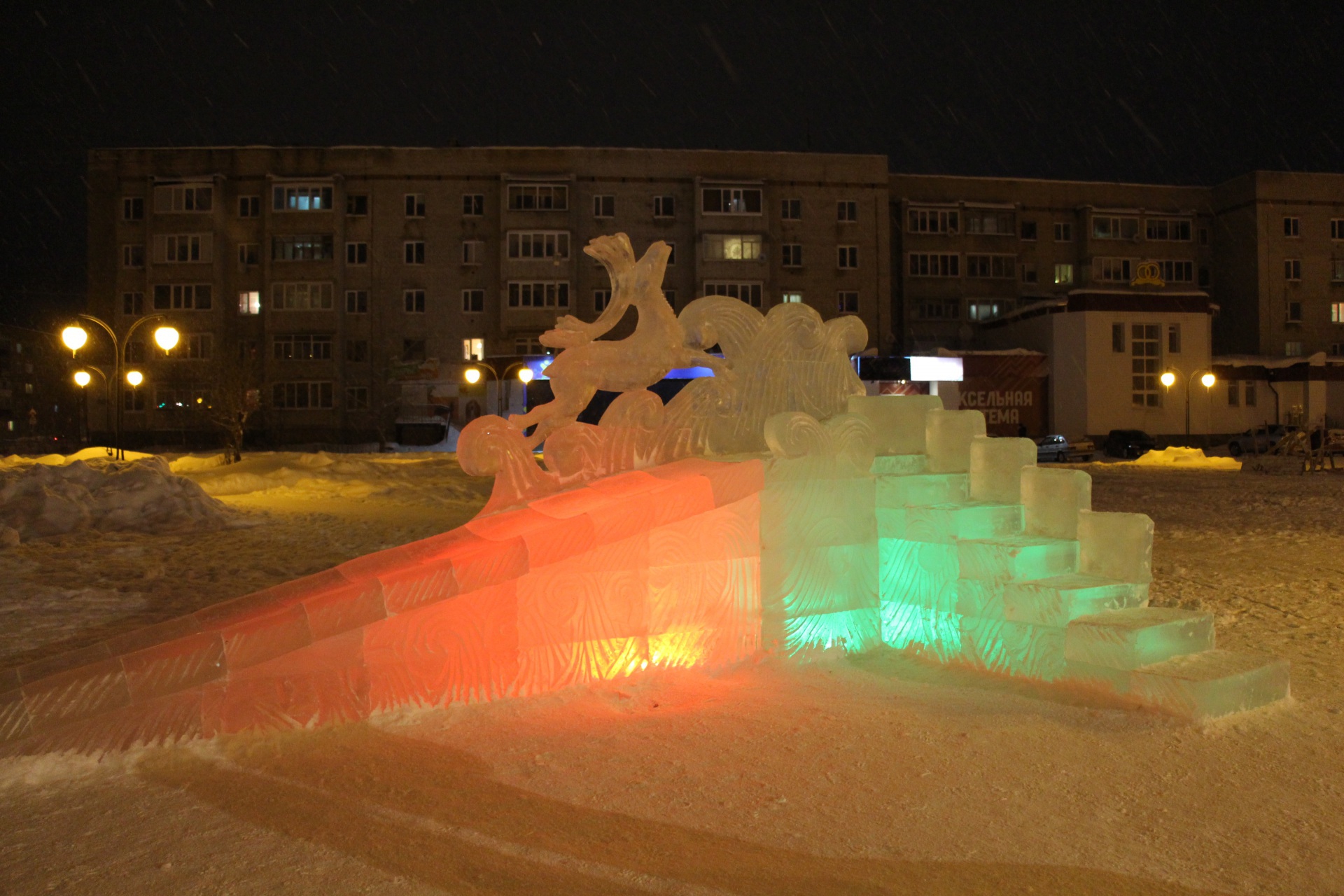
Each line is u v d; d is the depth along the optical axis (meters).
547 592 4.60
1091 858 2.81
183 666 3.88
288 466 23.41
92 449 21.12
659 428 5.42
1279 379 48.03
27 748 3.65
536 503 5.02
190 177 52.88
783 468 5.16
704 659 4.95
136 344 53.00
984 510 5.16
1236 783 3.37
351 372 53.44
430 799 3.27
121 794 3.34
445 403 52.59
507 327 52.78
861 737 3.90
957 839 2.95
